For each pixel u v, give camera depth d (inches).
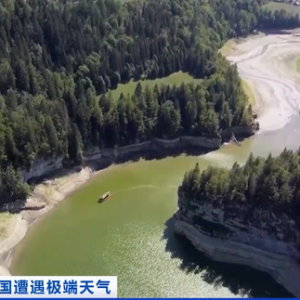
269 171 4266.7
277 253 4284.0
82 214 5103.3
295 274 4128.9
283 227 4183.1
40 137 5383.9
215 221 4510.3
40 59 6117.1
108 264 4375.0
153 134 6230.3
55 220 5017.2
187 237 4648.1
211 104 6368.1
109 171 5880.9
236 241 4429.1
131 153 6171.3
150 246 4589.1
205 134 6284.5
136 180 5708.7
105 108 5989.2
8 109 5295.3
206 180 4517.7
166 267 4325.8
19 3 6289.4
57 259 4463.6
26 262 4429.1
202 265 4347.9
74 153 5674.2
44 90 5880.9
